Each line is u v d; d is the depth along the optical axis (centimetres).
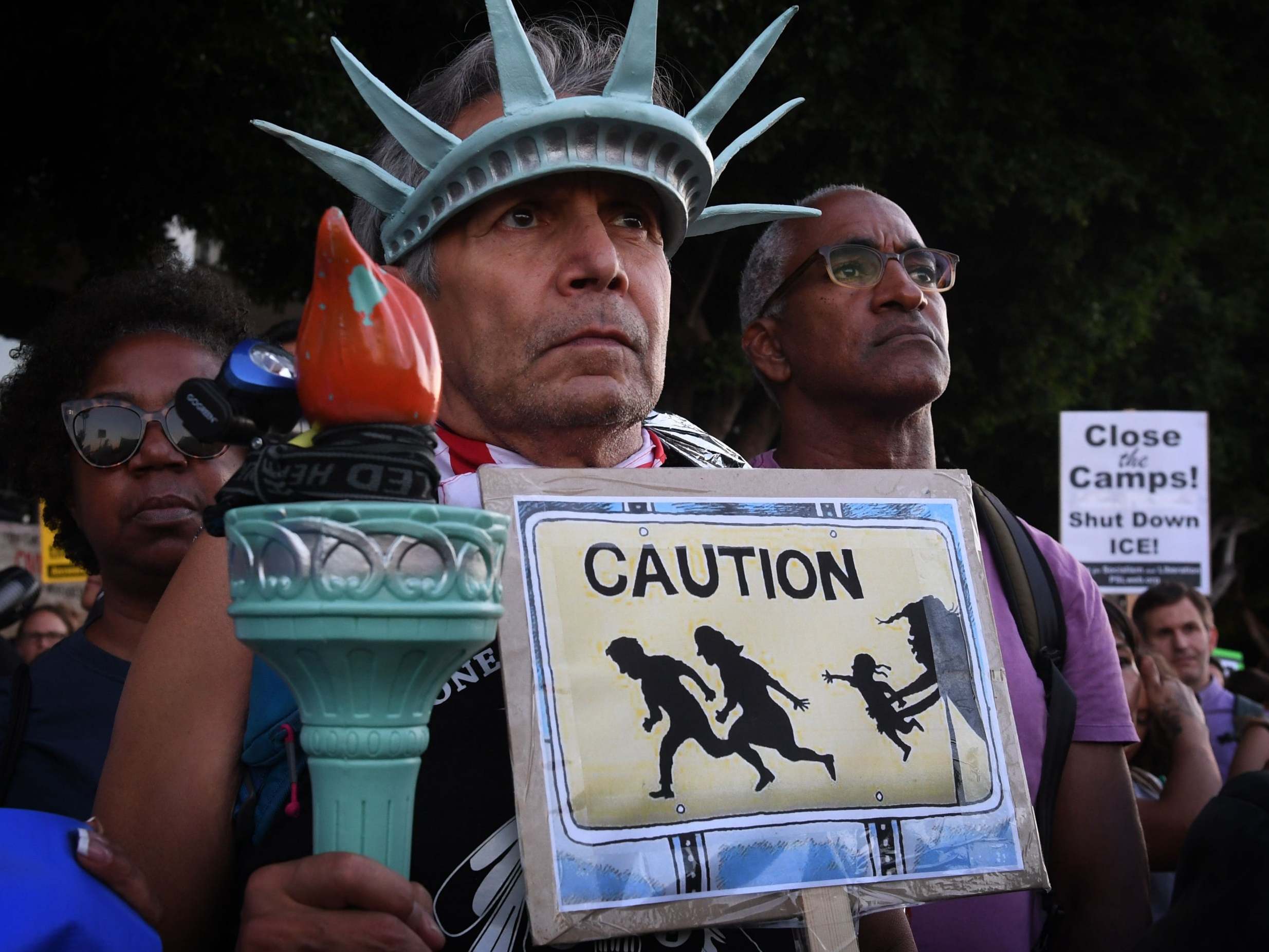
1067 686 190
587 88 145
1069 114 888
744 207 152
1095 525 745
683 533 124
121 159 647
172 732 120
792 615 125
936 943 185
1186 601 521
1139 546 741
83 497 196
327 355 96
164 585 192
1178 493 741
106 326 201
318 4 606
